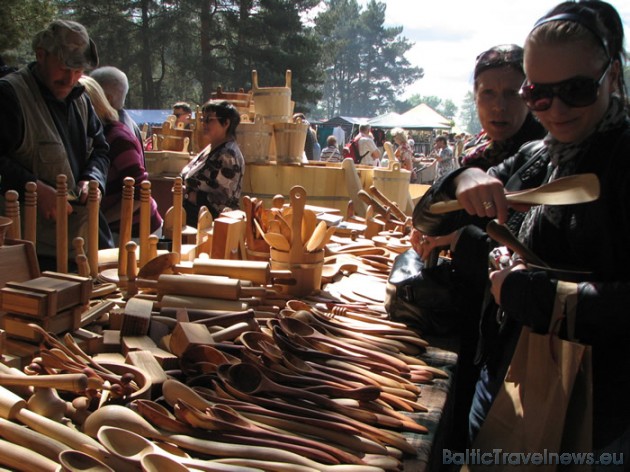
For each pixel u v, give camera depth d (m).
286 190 5.10
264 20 28.05
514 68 2.01
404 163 10.66
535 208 1.33
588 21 1.13
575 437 1.23
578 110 1.16
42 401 1.14
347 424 1.23
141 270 2.02
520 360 1.31
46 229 2.38
